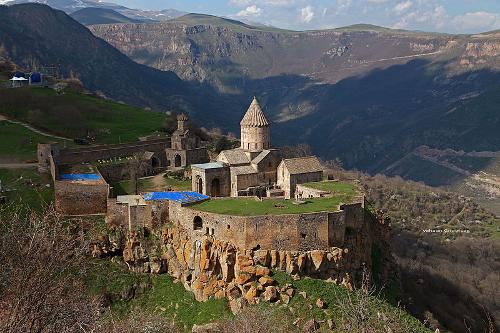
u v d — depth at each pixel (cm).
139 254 9156
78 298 3984
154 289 8875
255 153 10925
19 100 17375
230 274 8025
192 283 8556
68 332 3500
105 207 9919
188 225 8794
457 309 11725
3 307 3462
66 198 9731
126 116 18462
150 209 9356
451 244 18938
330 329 7119
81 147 12812
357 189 10256
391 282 10281
